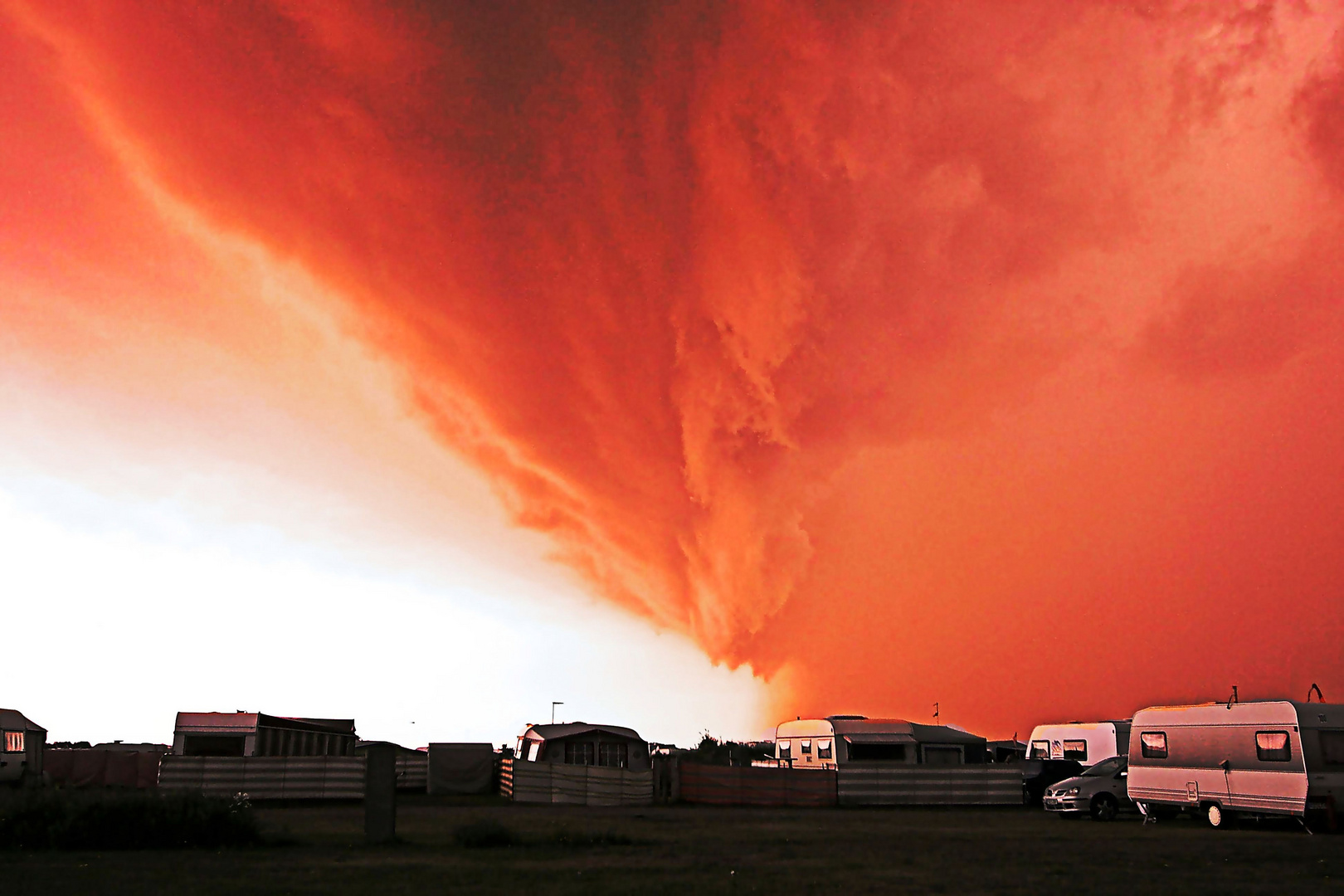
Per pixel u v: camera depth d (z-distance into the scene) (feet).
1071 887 49.83
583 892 46.52
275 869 54.13
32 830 65.26
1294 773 83.15
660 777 133.59
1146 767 100.37
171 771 122.62
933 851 68.64
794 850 68.59
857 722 152.56
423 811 112.47
